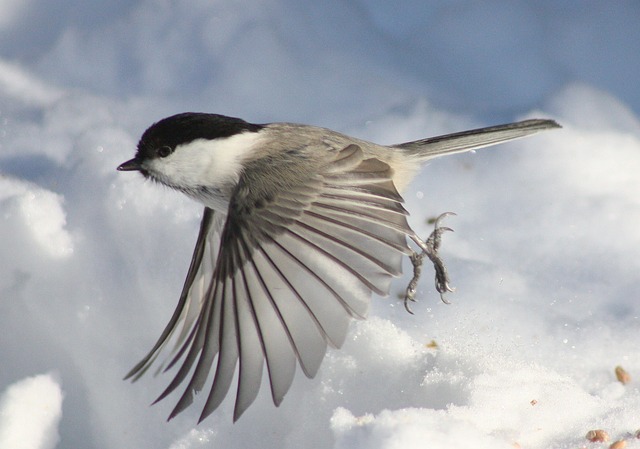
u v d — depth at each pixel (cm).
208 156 267
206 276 268
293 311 263
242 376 262
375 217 264
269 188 265
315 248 263
